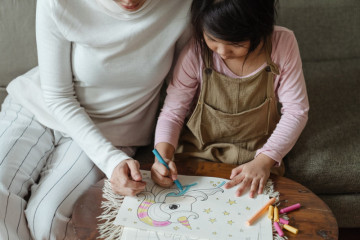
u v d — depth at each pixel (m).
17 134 1.20
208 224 0.86
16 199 1.06
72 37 1.04
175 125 1.14
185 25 1.07
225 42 0.94
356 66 1.61
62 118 1.12
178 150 1.23
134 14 1.03
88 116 1.15
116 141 1.24
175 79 1.16
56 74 1.10
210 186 0.98
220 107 1.14
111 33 1.05
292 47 1.07
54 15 1.00
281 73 1.10
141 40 1.07
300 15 1.61
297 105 1.11
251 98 1.11
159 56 1.09
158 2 1.04
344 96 1.50
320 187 1.27
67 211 1.04
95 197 0.96
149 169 1.05
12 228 1.03
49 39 1.06
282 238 0.83
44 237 1.02
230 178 1.01
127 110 1.21
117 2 0.98
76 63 1.11
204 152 1.19
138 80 1.14
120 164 1.00
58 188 1.07
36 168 1.18
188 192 0.96
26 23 1.51
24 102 1.26
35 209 1.04
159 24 1.06
